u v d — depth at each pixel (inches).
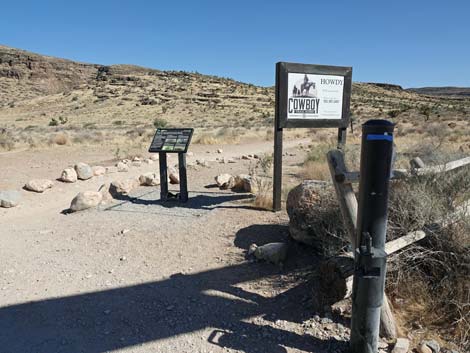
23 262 181.8
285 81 229.0
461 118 1964.8
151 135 1063.6
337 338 113.1
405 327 114.9
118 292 149.0
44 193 325.7
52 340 119.1
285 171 422.9
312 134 1212.5
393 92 6589.6
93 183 369.7
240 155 636.1
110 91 4955.7
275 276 154.8
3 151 645.9
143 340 117.4
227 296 142.2
